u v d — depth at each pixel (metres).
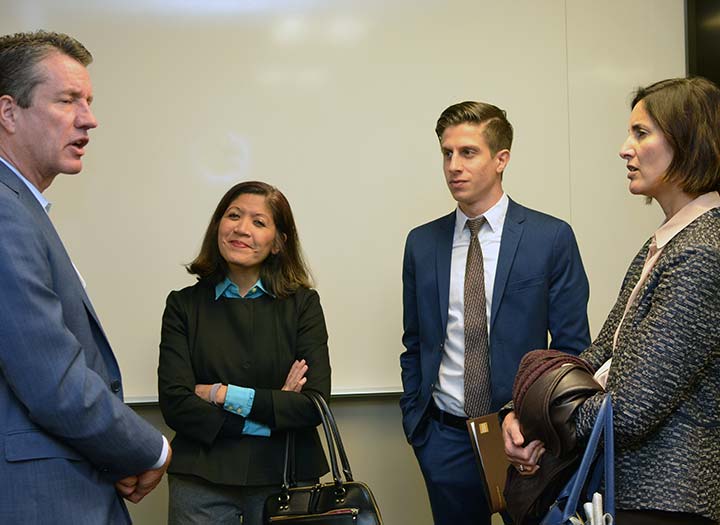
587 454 1.41
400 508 2.95
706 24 3.02
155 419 2.85
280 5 2.90
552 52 3.02
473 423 2.14
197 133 2.86
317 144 2.91
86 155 2.81
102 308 2.82
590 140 3.04
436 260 2.41
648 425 1.40
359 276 2.93
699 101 1.50
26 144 1.57
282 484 2.13
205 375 2.29
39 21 2.79
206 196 2.86
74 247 2.81
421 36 2.95
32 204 1.55
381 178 2.94
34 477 1.45
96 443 1.49
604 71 3.04
